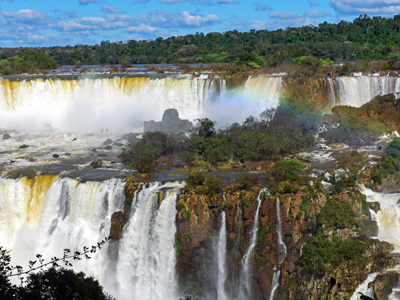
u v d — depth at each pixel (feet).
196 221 163.12
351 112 251.39
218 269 165.17
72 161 226.58
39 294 97.25
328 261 145.48
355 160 202.69
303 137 231.71
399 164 187.52
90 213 189.78
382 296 141.59
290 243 158.40
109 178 196.13
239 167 206.80
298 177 178.70
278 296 155.63
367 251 149.69
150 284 173.78
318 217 159.02
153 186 181.88
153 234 173.37
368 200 174.50
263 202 160.35
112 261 180.86
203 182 171.12
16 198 201.57
